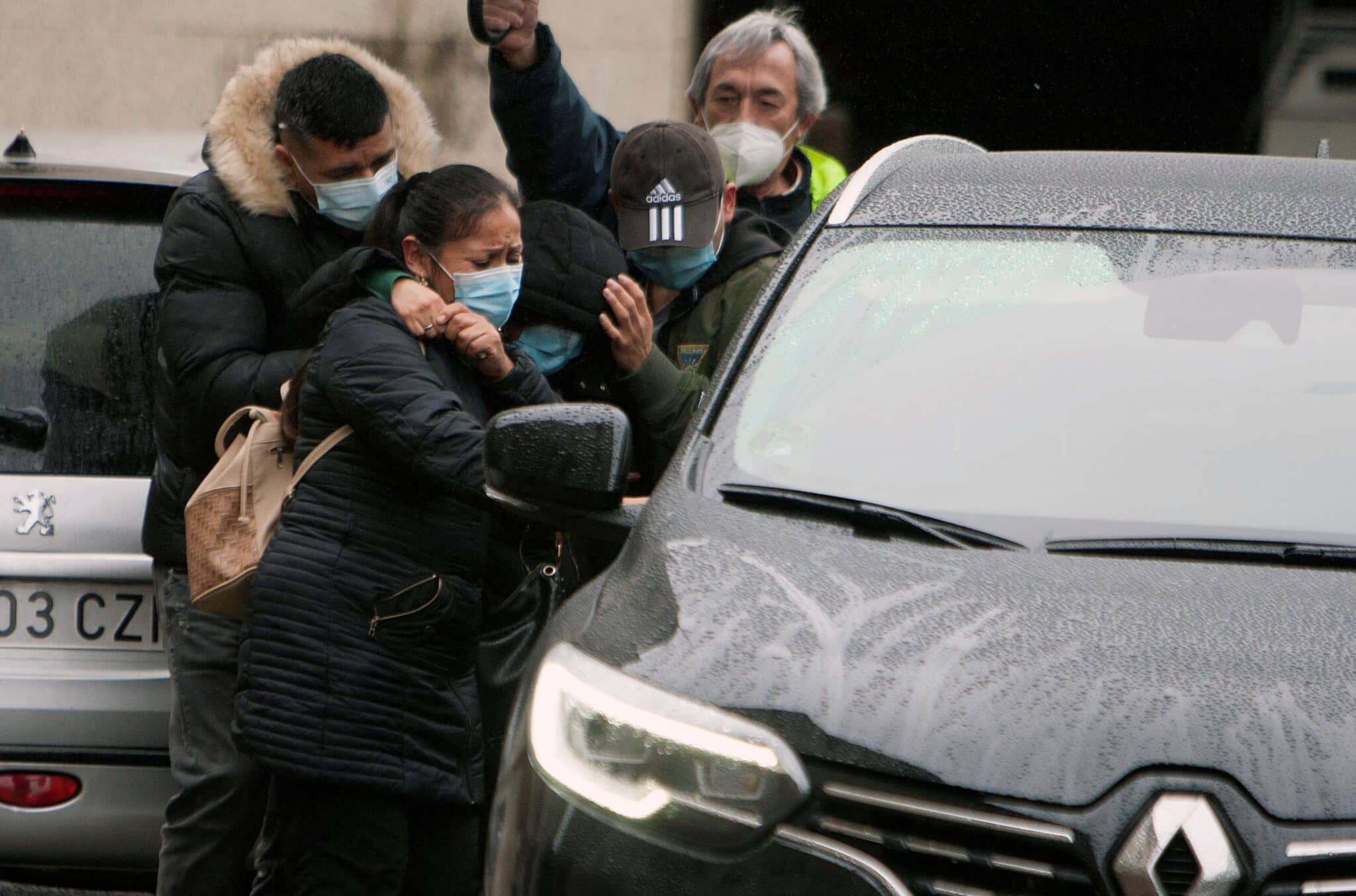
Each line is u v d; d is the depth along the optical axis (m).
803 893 9.97
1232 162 15.42
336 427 14.94
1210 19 44.56
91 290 18.45
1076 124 45.50
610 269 17.39
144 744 17.39
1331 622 10.62
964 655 10.38
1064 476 12.39
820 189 27.19
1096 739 9.85
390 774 14.59
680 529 12.05
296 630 14.55
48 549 17.56
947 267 14.08
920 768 9.91
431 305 15.08
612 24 44.41
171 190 18.83
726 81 22.06
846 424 13.01
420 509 14.85
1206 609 10.73
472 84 45.44
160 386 17.11
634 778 10.44
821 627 10.73
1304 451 12.45
